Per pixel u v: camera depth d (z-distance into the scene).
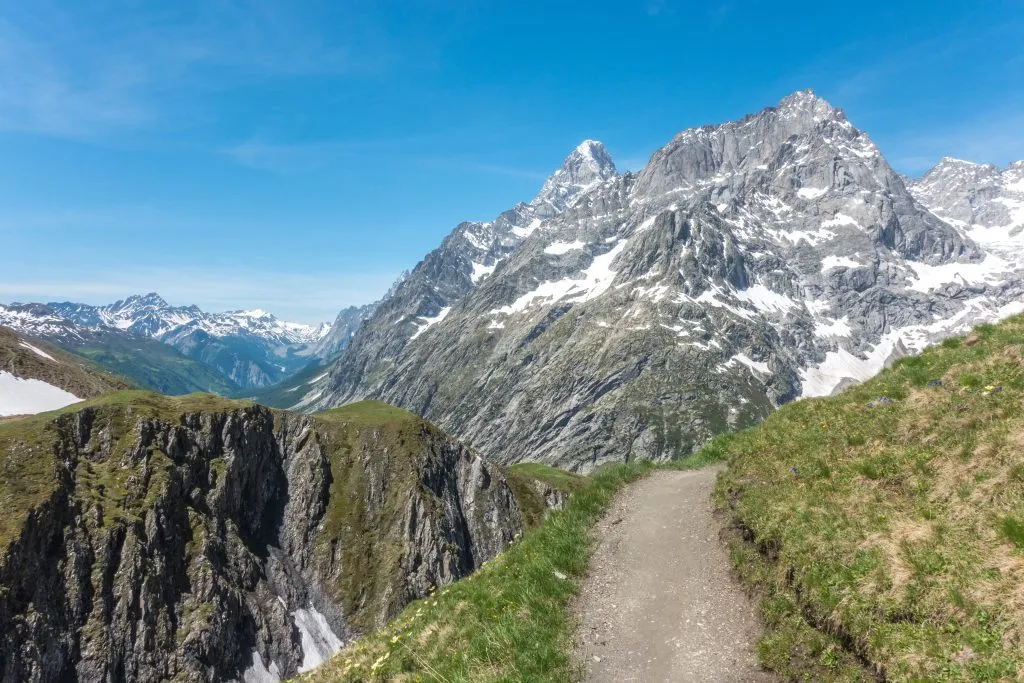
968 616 10.40
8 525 88.00
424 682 13.81
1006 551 11.12
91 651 89.38
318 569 126.44
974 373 17.03
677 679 12.48
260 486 133.75
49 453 101.50
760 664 12.49
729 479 21.08
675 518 20.67
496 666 13.42
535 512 155.88
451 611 17.59
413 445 148.25
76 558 93.12
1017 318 19.30
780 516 16.30
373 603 122.62
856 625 11.75
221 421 131.62
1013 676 9.01
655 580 16.81
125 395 123.56
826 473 17.28
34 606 85.88
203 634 99.75
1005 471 12.84
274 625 112.12
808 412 22.53
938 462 14.76
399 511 135.25
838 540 13.96
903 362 21.34
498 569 19.28
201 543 111.25
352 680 16.55
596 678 12.88
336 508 136.12
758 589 15.09
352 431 151.00
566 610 15.84
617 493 24.09
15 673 81.00
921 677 9.98
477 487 149.38
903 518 13.63
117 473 108.69
